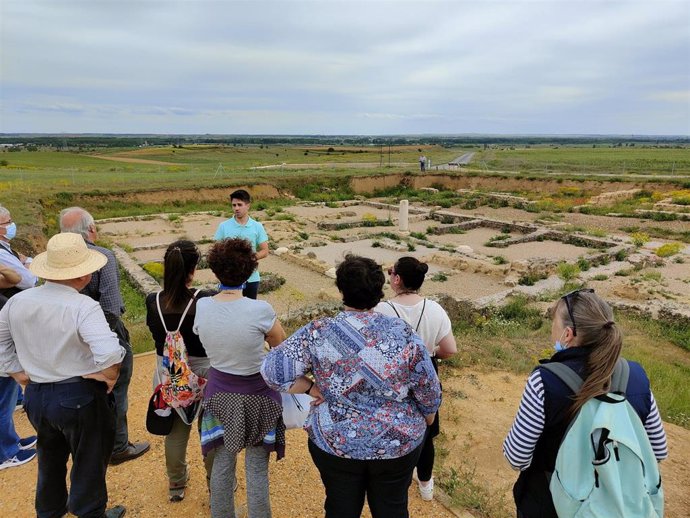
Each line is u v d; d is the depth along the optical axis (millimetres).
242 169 43969
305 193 32719
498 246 18062
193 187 28125
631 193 29859
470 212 26844
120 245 16172
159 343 3215
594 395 2018
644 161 60750
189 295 3150
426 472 3453
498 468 4242
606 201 28406
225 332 2719
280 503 3504
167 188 27031
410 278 3145
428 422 2600
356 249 17172
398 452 2330
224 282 2805
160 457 4062
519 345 7547
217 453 3016
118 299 3834
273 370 2379
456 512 3457
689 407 5723
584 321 2121
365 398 2307
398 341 2299
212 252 2820
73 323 2740
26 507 3426
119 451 3902
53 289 2803
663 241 18844
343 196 32750
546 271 13578
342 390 2295
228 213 24250
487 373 6375
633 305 9984
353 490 2439
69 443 2918
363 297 2326
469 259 14492
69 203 23125
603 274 13109
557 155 84625
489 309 9641
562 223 22391
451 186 37625
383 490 2451
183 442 3402
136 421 4613
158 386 3168
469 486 3844
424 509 3482
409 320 3082
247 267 2809
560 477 2031
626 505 1930
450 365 6512
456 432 4812
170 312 3070
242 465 3996
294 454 4141
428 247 17484
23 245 13180
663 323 9383
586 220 23562
